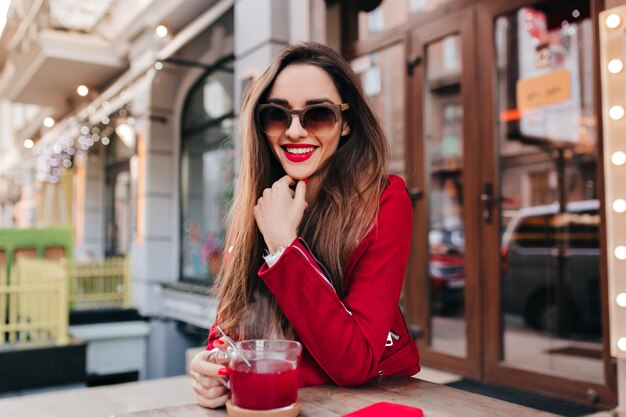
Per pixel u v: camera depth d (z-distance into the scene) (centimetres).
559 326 509
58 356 483
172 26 706
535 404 275
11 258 682
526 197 538
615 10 209
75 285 728
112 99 871
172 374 689
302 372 106
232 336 115
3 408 358
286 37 466
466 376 340
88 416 338
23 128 1633
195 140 752
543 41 363
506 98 366
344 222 109
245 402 83
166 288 707
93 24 809
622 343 204
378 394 97
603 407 262
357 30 438
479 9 347
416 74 389
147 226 750
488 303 334
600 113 253
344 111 120
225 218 135
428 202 380
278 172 125
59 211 1270
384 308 102
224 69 667
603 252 254
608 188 209
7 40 966
